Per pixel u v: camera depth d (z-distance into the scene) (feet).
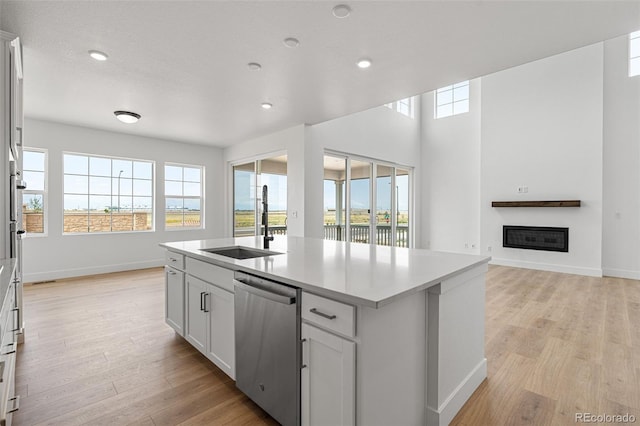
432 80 10.29
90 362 7.58
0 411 3.15
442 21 7.03
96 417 5.61
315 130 16.78
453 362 5.71
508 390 6.49
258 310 5.56
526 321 10.40
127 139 17.92
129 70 9.57
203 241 9.84
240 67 9.39
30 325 9.87
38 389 6.45
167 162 19.53
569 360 7.74
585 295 13.47
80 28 7.29
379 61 8.96
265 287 5.42
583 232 17.56
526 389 6.53
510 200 19.93
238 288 6.03
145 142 18.58
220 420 5.56
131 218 18.38
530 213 19.21
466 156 23.09
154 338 8.97
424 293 5.28
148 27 7.29
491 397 6.26
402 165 23.50
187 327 8.07
